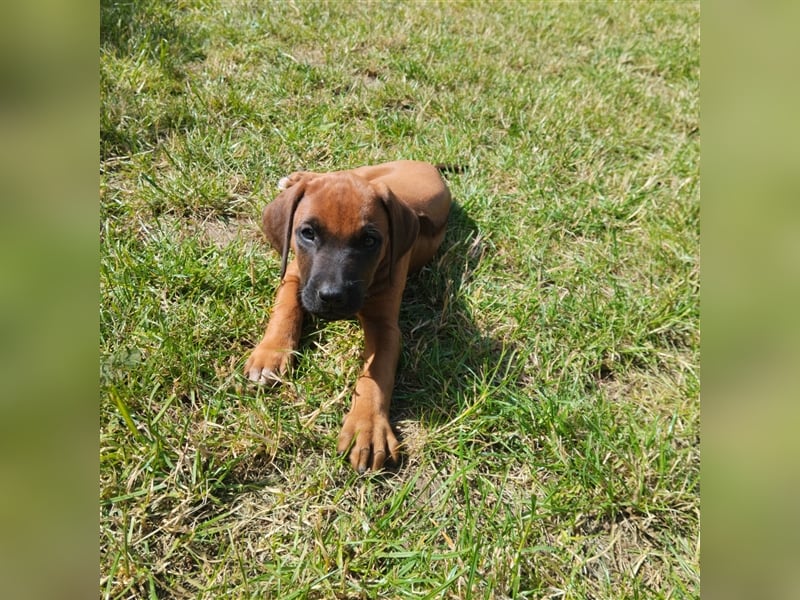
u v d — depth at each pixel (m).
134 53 1.08
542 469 0.62
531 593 0.52
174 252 0.76
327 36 1.29
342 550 0.52
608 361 0.75
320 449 0.60
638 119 1.24
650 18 1.72
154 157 0.91
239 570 0.50
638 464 0.62
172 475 0.54
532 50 1.45
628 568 0.56
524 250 0.88
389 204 0.67
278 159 0.95
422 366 0.70
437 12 1.53
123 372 0.60
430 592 0.49
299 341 0.69
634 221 0.98
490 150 1.09
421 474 0.60
